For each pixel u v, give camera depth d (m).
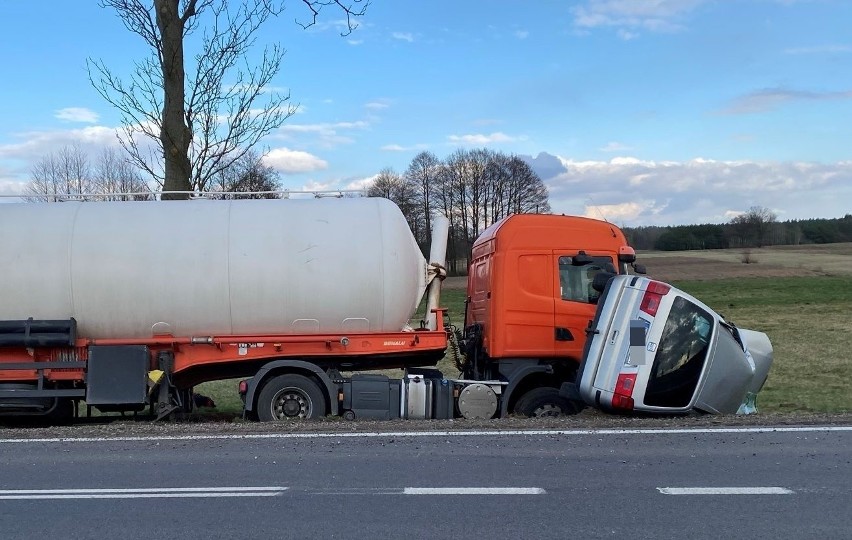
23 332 9.53
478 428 8.70
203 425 9.20
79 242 9.74
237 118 12.93
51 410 9.98
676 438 8.00
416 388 9.95
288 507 5.75
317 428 8.84
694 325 9.30
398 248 10.15
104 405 10.03
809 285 48.66
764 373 10.56
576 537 5.04
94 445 8.04
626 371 9.22
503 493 6.05
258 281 9.79
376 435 8.37
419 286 10.51
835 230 88.19
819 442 7.78
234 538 5.10
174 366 9.91
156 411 10.11
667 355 9.23
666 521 5.35
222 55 12.75
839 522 5.31
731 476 6.50
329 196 10.68
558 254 10.23
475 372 10.71
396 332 10.14
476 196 60.34
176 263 9.74
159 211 10.10
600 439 8.00
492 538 5.04
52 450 7.82
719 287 48.53
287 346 9.95
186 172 12.68
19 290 9.61
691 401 9.25
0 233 9.77
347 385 9.94
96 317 9.71
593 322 9.66
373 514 5.56
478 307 10.98
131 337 9.86
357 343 10.02
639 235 86.38
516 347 10.09
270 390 9.86
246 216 10.08
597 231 10.39
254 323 9.89
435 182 60.59
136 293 9.69
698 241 86.25
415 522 5.38
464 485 6.29
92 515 5.62
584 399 9.56
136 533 5.23
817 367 18.83
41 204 10.14
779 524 5.27
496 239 10.25
